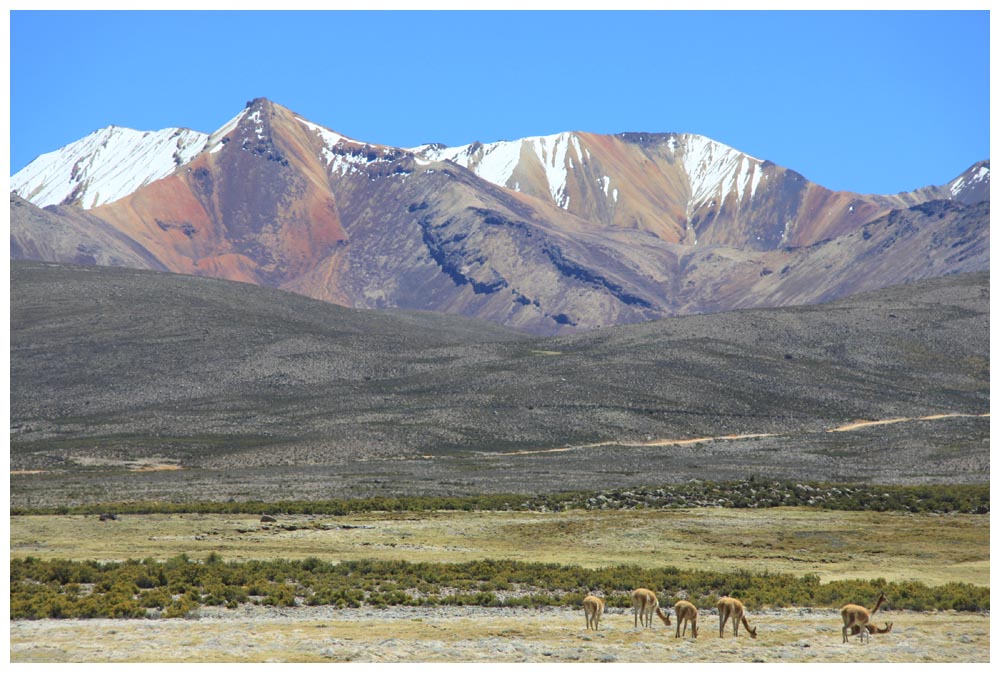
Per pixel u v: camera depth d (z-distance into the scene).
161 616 58.94
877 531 108.00
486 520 116.44
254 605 63.56
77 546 90.06
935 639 53.88
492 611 63.16
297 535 101.44
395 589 70.12
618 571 80.56
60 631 52.56
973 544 100.88
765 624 58.72
